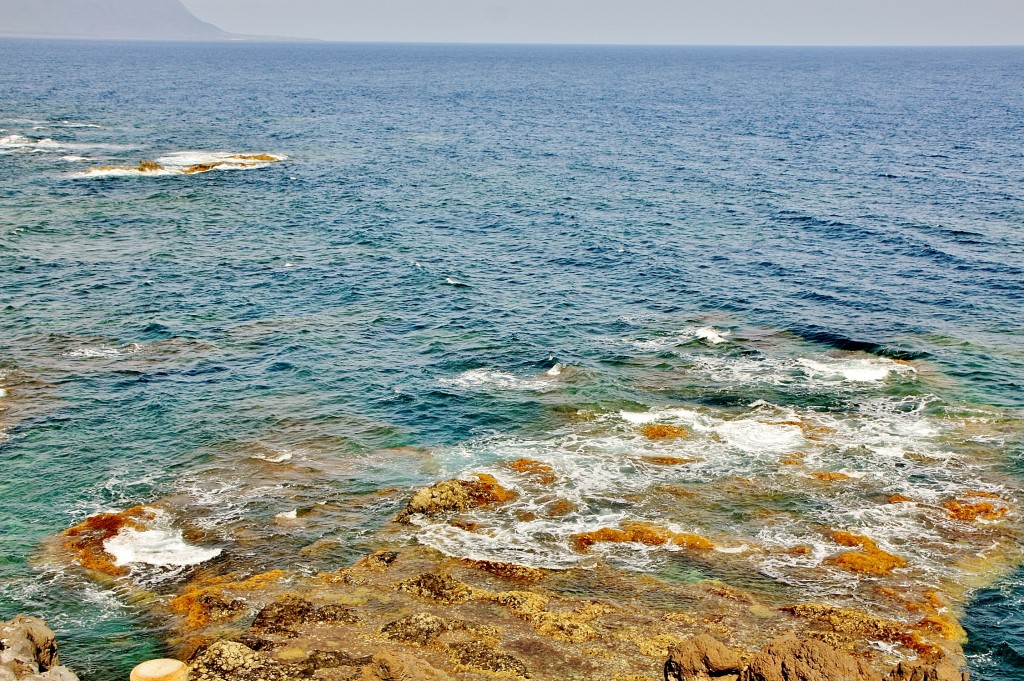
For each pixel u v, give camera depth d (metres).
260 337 47.97
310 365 44.31
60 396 40.00
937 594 26.02
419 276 58.94
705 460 34.31
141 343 46.59
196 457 35.06
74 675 21.56
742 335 47.84
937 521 30.11
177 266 60.44
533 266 61.44
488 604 25.11
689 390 40.94
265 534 29.53
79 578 27.02
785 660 20.89
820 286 55.84
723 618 24.69
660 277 58.38
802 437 36.09
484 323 50.25
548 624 24.17
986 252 62.50
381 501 31.81
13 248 63.00
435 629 23.77
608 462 34.25
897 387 40.91
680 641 23.58
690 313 51.47
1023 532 29.45
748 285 56.38
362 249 65.62
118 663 23.22
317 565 27.62
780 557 28.02
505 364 44.47
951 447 35.25
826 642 23.53
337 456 35.28
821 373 42.66
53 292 54.03
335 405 39.91
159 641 24.05
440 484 31.58
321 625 24.08
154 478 33.41
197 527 29.98
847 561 27.67
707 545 28.58
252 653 22.38
